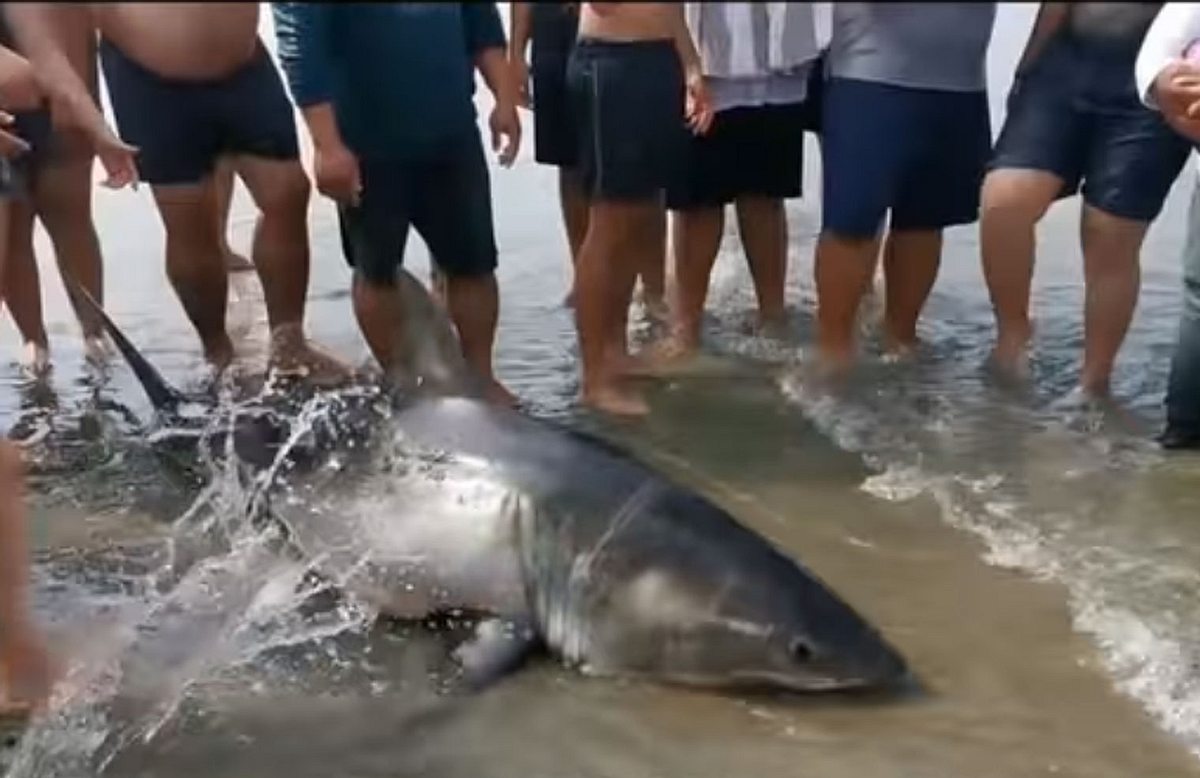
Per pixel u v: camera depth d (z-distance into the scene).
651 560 2.65
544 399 3.95
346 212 2.99
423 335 3.10
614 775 2.35
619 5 1.87
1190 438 3.68
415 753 2.41
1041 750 2.40
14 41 1.66
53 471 3.49
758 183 4.22
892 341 4.02
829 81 3.26
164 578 2.97
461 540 2.82
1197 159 3.53
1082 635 2.80
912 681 2.61
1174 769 2.34
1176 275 4.18
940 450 3.65
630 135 3.74
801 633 2.55
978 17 1.62
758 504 3.37
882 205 3.49
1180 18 2.92
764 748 2.41
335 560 2.93
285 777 2.34
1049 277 4.31
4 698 2.54
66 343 4.17
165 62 1.33
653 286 4.35
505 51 2.06
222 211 3.86
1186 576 3.04
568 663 2.71
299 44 1.80
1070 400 3.89
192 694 2.58
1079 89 2.96
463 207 3.00
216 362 3.92
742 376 4.09
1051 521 3.32
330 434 3.12
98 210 4.47
